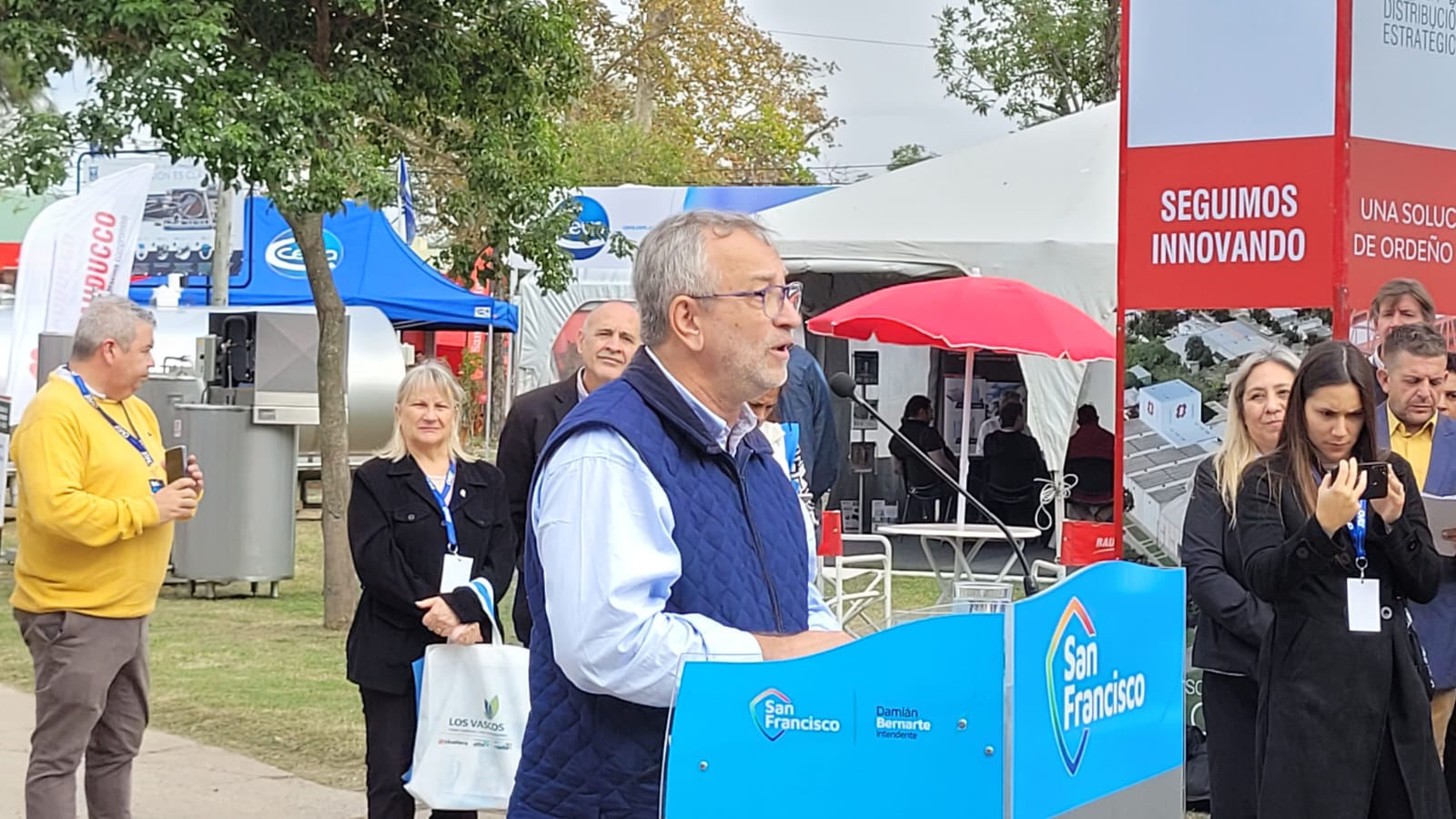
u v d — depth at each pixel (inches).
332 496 431.5
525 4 417.1
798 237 545.6
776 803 86.2
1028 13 1285.7
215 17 364.2
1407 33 249.0
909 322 420.2
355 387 706.8
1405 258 250.8
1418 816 170.1
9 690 355.6
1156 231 253.9
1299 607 171.9
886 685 84.7
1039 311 426.9
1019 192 541.3
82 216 440.5
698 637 94.5
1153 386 255.8
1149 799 101.5
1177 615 106.7
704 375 104.1
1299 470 174.7
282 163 366.0
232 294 787.4
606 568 96.0
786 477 114.3
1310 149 239.9
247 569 485.1
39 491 199.8
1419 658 174.7
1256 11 243.0
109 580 205.6
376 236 810.2
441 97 426.6
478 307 796.6
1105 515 541.3
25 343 439.2
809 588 114.7
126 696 215.5
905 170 570.9
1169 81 250.5
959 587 111.7
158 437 218.2
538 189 433.1
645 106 1800.0
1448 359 224.2
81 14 362.6
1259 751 176.9
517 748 193.0
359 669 201.0
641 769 101.0
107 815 216.8
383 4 403.2
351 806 257.4
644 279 105.0
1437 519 209.2
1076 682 90.0
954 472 577.3
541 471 101.3
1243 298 246.7
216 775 276.4
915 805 84.0
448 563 198.1
